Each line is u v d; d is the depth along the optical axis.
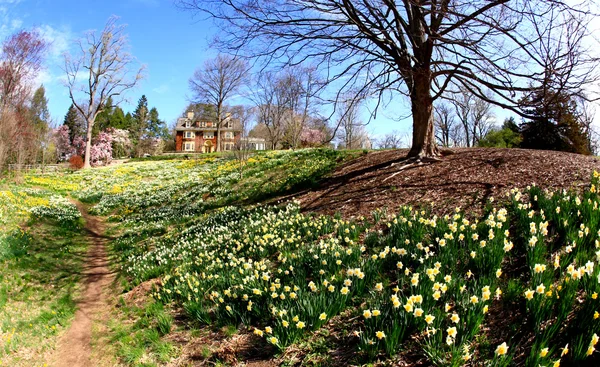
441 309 4.04
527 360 2.86
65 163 52.59
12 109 23.31
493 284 4.12
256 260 7.23
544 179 7.57
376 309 3.93
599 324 2.98
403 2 10.03
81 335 6.09
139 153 66.00
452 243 5.17
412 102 11.34
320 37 9.89
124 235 13.26
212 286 6.40
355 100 10.30
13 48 22.67
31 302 7.07
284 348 4.32
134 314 6.47
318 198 10.74
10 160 24.02
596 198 5.21
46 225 13.09
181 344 5.14
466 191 7.93
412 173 10.23
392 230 6.28
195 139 76.50
